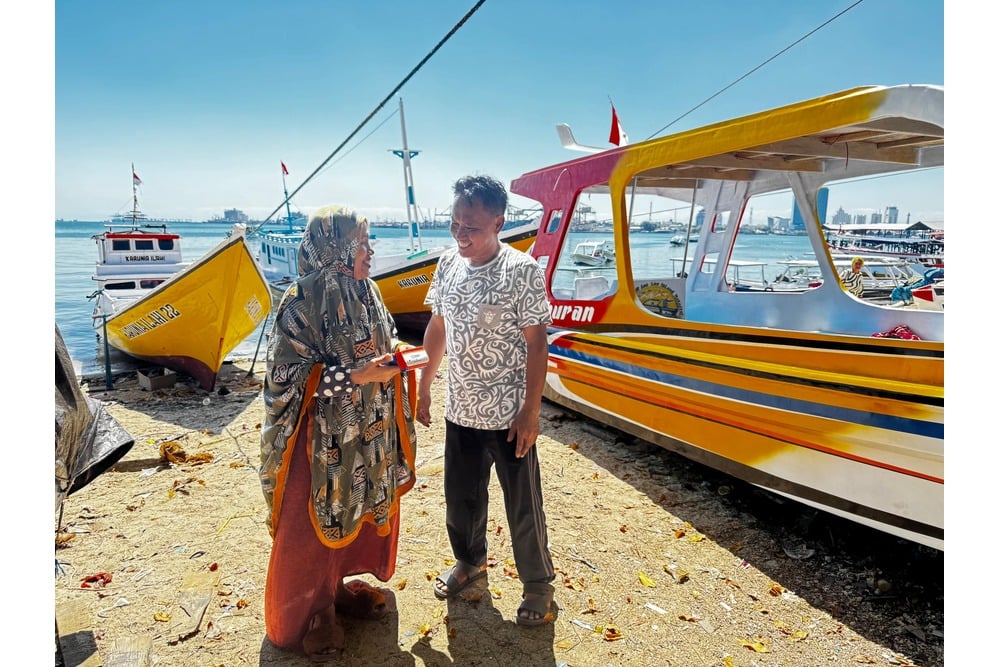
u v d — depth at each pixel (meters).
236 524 3.98
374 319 2.61
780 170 4.72
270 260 26.45
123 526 3.95
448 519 3.16
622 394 4.93
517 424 2.69
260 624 3.00
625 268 4.83
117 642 2.85
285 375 2.38
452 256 2.94
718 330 4.11
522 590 3.31
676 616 3.11
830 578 3.41
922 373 3.10
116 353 9.05
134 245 12.60
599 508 4.23
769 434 3.76
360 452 2.60
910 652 2.84
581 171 5.26
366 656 2.78
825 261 5.05
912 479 3.08
